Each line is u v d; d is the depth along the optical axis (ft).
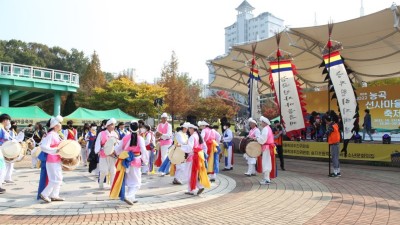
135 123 22.72
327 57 42.06
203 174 25.96
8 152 28.02
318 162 50.16
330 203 22.99
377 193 26.37
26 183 30.68
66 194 25.95
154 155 39.34
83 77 165.07
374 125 56.44
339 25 47.21
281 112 51.80
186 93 153.79
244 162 52.54
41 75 98.89
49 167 22.86
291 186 29.94
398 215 19.76
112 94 118.01
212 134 33.30
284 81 52.31
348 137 40.37
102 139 27.45
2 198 24.16
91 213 20.51
